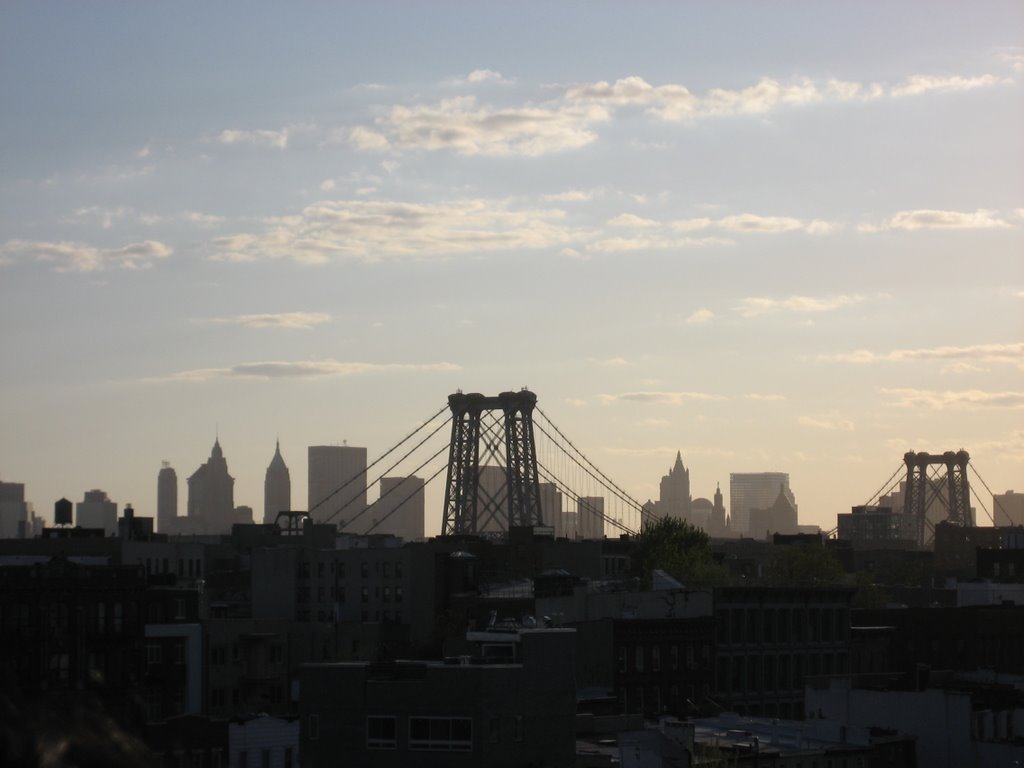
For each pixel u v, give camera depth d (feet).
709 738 430.20
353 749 331.98
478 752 323.16
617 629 569.64
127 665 501.56
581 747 394.52
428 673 329.72
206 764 388.98
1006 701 490.08
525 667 335.06
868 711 480.23
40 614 483.10
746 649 620.49
